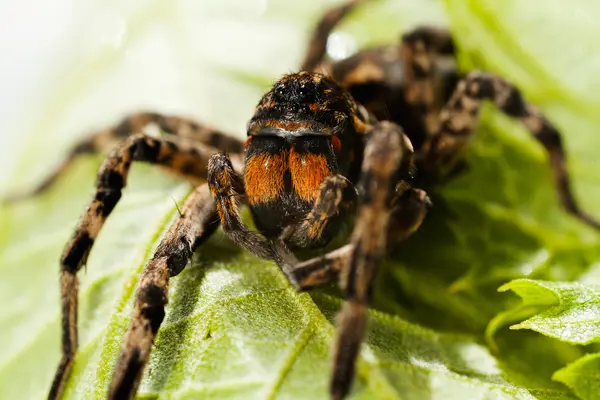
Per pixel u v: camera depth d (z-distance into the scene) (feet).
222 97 0.51
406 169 0.39
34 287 0.47
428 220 0.44
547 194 0.47
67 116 0.53
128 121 0.47
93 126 0.51
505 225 0.45
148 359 0.38
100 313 0.42
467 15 0.49
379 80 0.45
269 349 0.39
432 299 0.43
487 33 0.49
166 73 0.52
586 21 0.51
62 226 0.49
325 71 0.44
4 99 0.57
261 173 0.40
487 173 0.47
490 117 0.48
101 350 0.40
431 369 0.39
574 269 0.44
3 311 0.47
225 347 0.39
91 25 0.58
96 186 0.41
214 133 0.45
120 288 0.42
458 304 0.43
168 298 0.39
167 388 0.39
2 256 0.49
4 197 0.50
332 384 0.36
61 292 0.40
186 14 0.55
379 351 0.39
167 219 0.43
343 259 0.37
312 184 0.39
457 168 0.45
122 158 0.41
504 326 0.42
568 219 0.46
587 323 0.39
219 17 0.54
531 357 0.41
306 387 0.38
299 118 0.40
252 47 0.53
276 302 0.40
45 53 0.59
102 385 0.39
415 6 0.53
